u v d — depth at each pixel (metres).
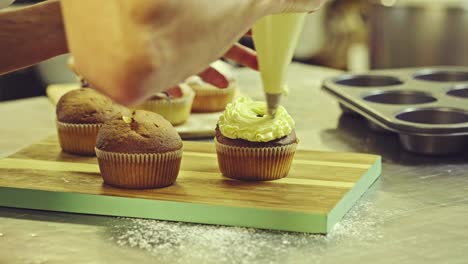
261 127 0.97
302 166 1.02
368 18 2.13
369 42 1.94
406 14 1.84
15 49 0.89
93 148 1.06
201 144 1.10
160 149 0.95
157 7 0.63
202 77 1.04
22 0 1.69
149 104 1.17
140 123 0.96
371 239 0.87
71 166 1.03
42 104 1.37
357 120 1.25
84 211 0.94
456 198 0.97
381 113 1.12
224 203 0.91
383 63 1.90
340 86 1.27
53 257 0.85
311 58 2.27
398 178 1.02
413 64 1.86
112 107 1.07
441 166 1.06
